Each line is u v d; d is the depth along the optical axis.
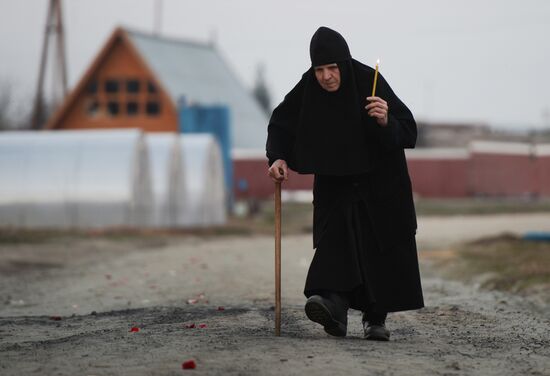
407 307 17.39
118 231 65.88
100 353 15.98
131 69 128.00
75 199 71.75
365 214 17.42
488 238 54.38
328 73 16.78
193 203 76.75
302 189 146.38
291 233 72.56
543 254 42.31
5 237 55.97
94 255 47.53
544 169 144.62
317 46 16.83
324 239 17.41
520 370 15.38
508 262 39.25
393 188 17.41
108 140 73.00
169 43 138.62
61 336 19.78
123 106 128.62
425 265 42.12
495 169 147.25
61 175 72.44
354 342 17.23
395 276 17.39
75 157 72.88
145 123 127.38
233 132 146.00
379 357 15.66
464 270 38.22
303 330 19.28
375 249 17.39
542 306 26.33
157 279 34.44
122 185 71.12
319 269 17.23
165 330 19.05
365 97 17.12
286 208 118.50
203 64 144.38
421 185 149.50
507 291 30.80
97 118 128.75
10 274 37.78
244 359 14.94
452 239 60.84
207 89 139.75
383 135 16.73
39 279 35.81
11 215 72.38
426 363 15.41
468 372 14.90
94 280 34.97
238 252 49.78
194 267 39.47
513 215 102.50
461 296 29.34
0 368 14.87
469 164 147.88
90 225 71.44
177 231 69.69
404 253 17.44
